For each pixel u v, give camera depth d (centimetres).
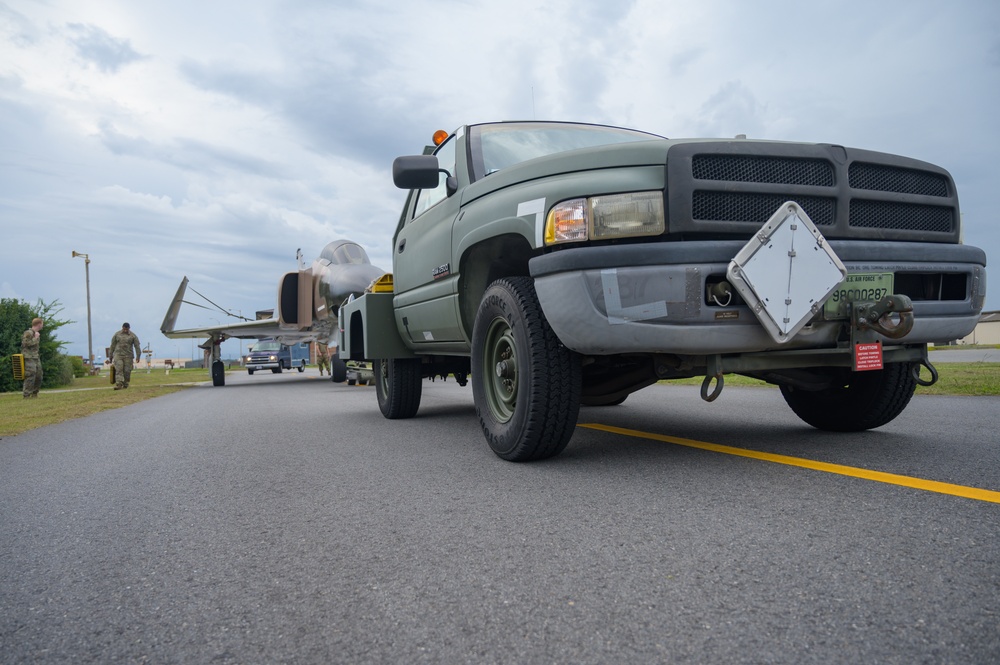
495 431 366
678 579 176
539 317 334
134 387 1948
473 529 232
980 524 212
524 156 444
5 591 190
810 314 291
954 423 437
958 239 343
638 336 290
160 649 148
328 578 190
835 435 403
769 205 302
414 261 518
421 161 422
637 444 396
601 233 298
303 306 1766
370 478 334
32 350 1521
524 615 158
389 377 618
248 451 451
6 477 390
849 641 137
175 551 224
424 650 142
